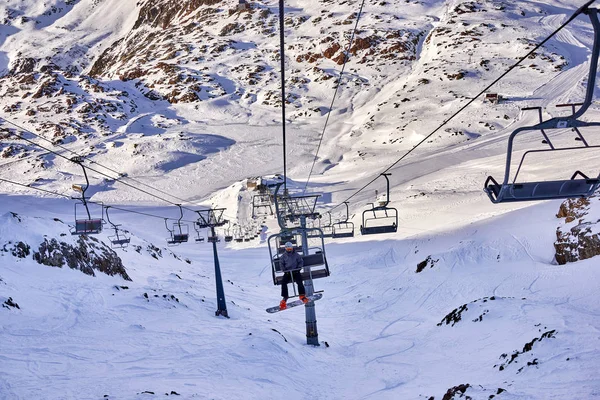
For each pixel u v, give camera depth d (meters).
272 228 79.75
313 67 185.00
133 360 22.80
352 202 85.50
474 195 73.69
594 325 21.22
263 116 158.00
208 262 67.00
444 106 129.38
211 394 18.58
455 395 16.67
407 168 97.75
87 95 175.62
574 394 14.11
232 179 116.44
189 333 28.05
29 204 104.75
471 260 44.78
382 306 41.28
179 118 163.75
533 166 80.56
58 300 30.22
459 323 29.36
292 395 20.64
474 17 192.50
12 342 23.31
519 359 19.11
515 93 128.00
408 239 57.78
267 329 30.75
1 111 169.25
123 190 114.62
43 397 17.59
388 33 193.38
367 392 21.08
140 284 40.94
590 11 6.43
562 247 38.75
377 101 153.75
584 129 96.12
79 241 38.47
